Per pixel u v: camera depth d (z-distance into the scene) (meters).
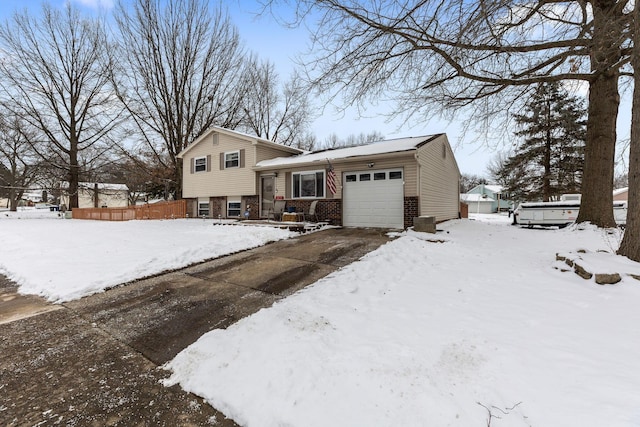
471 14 4.64
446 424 1.74
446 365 2.30
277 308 3.70
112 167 24.47
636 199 4.39
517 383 2.02
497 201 45.44
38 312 4.04
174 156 21.47
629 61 6.84
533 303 3.39
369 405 1.96
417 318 3.21
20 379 2.56
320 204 12.40
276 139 28.20
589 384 1.94
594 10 6.25
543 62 6.92
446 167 14.37
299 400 2.08
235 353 2.72
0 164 26.86
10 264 6.44
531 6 5.29
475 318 3.10
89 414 2.13
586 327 2.74
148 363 2.80
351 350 2.62
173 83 20.91
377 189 10.99
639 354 2.26
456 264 5.35
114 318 3.81
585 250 5.07
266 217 14.45
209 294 4.57
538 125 20.95
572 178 21.33
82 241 8.84
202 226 12.43
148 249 7.55
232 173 15.83
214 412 2.12
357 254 6.47
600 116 8.29
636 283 3.51
